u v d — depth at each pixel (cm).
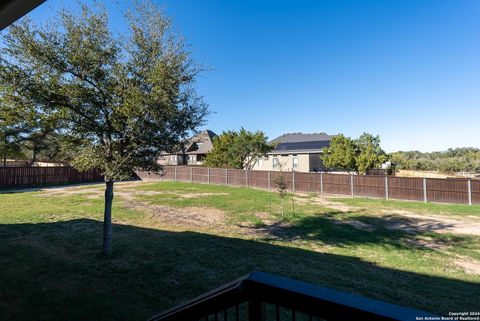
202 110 598
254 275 122
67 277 454
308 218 1030
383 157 2036
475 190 1355
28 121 480
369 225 945
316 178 1839
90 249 610
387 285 452
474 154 3497
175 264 525
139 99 487
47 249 605
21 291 397
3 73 457
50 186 2136
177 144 588
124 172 537
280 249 645
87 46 502
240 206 1264
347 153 2098
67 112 503
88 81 515
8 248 607
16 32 457
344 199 1565
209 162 2794
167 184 2302
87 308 351
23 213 1039
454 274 520
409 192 1525
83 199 1430
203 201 1398
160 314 154
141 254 580
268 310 348
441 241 749
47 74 486
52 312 340
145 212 1105
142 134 527
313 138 3581
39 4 237
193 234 769
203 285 435
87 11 510
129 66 531
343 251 655
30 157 3062
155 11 542
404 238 775
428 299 406
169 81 517
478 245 714
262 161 3259
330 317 99
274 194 1722
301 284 112
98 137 547
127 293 399
